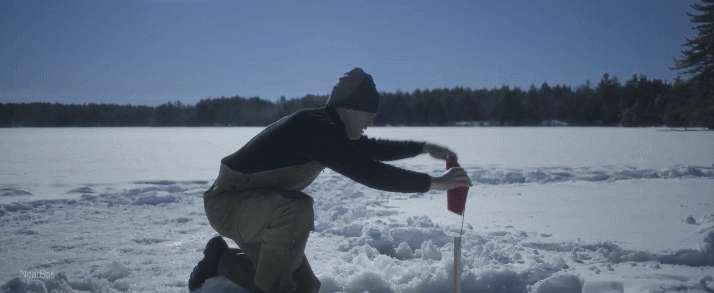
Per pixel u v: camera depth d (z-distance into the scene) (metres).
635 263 3.68
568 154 16.27
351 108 2.60
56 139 27.45
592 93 75.19
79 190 7.54
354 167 2.45
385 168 2.46
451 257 3.53
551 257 3.83
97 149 19.14
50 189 7.80
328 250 4.18
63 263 3.75
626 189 7.73
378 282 3.15
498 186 8.13
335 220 5.48
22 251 4.08
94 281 3.19
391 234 4.41
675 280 3.25
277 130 2.59
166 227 5.01
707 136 29.78
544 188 7.90
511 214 5.68
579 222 5.17
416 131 43.50
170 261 3.79
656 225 4.95
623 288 3.10
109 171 11.03
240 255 2.90
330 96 2.66
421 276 3.22
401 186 2.45
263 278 2.63
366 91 2.60
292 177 2.66
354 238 4.40
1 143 23.47
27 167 12.04
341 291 3.11
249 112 77.31
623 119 64.38
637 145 21.30
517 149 19.03
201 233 4.74
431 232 4.42
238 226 2.71
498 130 46.91
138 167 12.05
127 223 5.19
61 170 11.27
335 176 9.42
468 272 3.23
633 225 4.96
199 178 9.50
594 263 3.71
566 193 7.34
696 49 43.88
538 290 3.16
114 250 4.12
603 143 23.09
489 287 3.19
